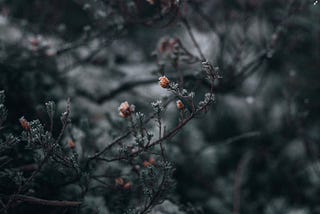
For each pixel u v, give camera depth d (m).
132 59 3.61
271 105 3.83
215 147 3.41
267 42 2.99
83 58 3.15
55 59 2.88
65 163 1.72
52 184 2.02
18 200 1.69
